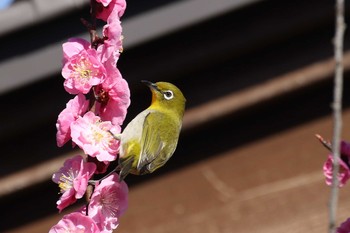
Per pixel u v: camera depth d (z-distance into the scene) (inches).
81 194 225.9
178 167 460.4
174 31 447.8
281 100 463.8
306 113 464.1
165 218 446.9
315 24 463.8
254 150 459.5
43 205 466.6
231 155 460.4
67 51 235.0
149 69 461.4
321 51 466.0
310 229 427.5
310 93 466.0
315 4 462.9
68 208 464.1
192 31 459.5
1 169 464.8
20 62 444.1
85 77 233.0
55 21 439.5
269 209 437.4
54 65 442.0
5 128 460.1
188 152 463.2
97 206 231.6
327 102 464.8
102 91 237.1
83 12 437.7
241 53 464.8
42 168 463.2
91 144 230.8
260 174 450.9
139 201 453.1
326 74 459.5
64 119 233.1
